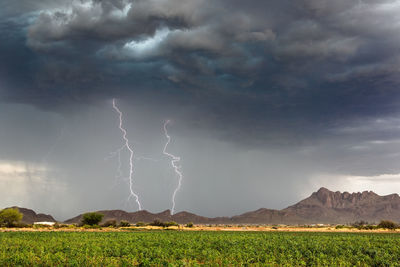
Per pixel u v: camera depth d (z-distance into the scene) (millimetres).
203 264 34031
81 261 34062
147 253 39781
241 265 33312
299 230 139625
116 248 44000
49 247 45688
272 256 38625
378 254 43312
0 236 65750
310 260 38844
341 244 58125
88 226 127938
